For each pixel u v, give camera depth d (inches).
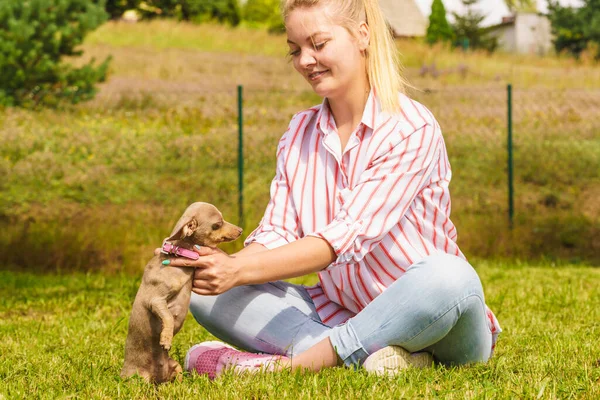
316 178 137.4
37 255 370.0
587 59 1065.5
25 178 458.0
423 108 133.6
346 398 115.6
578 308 232.1
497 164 543.2
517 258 394.0
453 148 563.2
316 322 137.5
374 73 132.2
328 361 130.4
